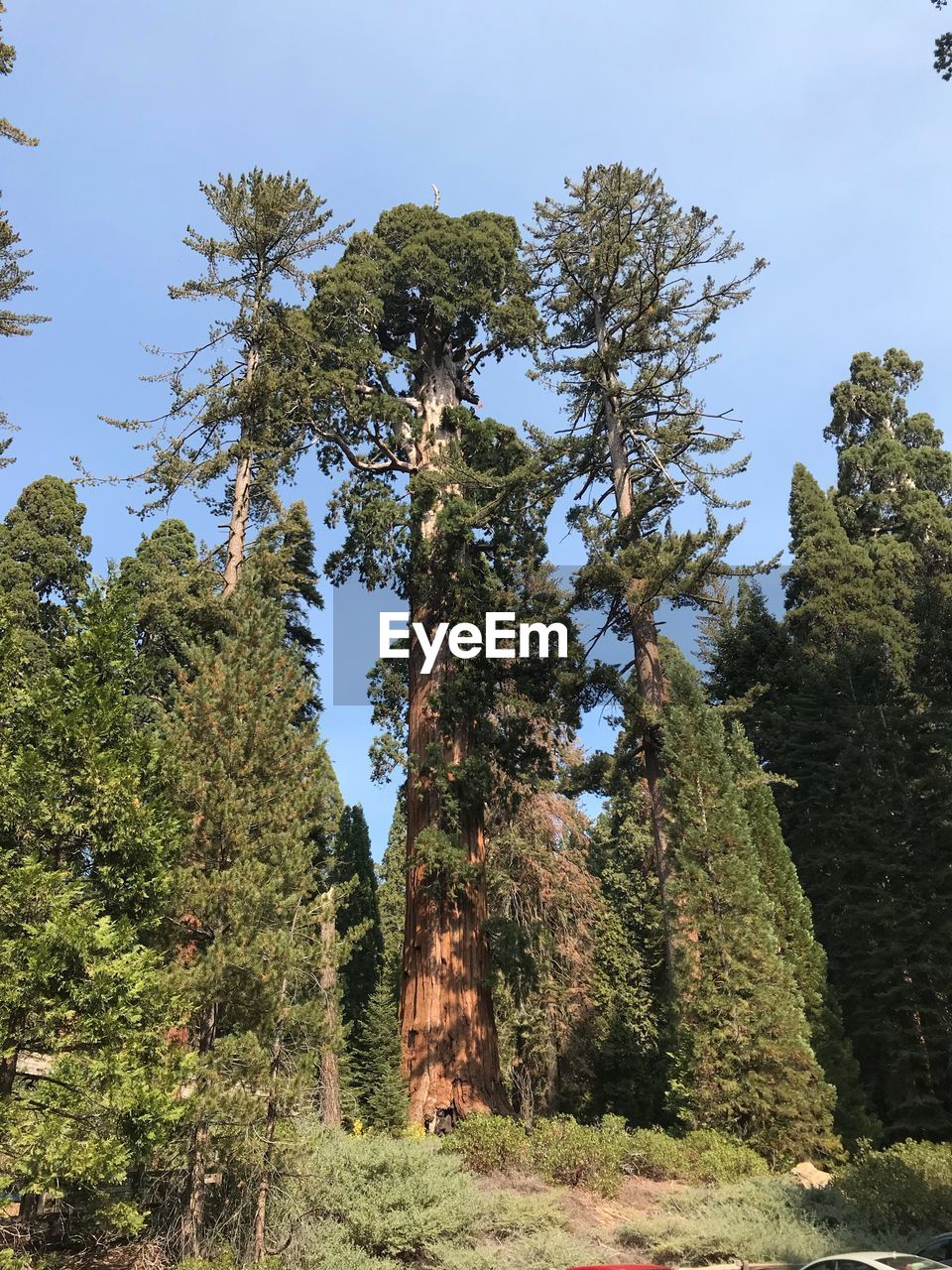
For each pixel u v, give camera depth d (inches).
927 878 1064.2
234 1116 387.9
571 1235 464.1
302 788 496.1
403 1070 781.3
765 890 854.5
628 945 1333.7
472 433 1040.8
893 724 1202.6
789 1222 496.4
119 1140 358.9
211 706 485.7
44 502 1119.0
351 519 935.7
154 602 770.2
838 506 1753.2
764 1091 649.0
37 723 423.8
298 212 856.3
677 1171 599.8
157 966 430.9
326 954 445.4
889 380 1921.8
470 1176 527.5
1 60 797.9
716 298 960.9
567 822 1152.2
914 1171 579.2
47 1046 371.6
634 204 994.7
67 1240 429.7
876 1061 1034.7
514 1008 1125.1
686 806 746.8
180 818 447.5
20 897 368.8
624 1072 1251.8
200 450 805.2
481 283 1082.1
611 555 888.9
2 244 906.7
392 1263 406.9
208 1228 416.8
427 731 893.2
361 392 1016.9
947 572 1525.6
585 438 964.0
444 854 782.5
